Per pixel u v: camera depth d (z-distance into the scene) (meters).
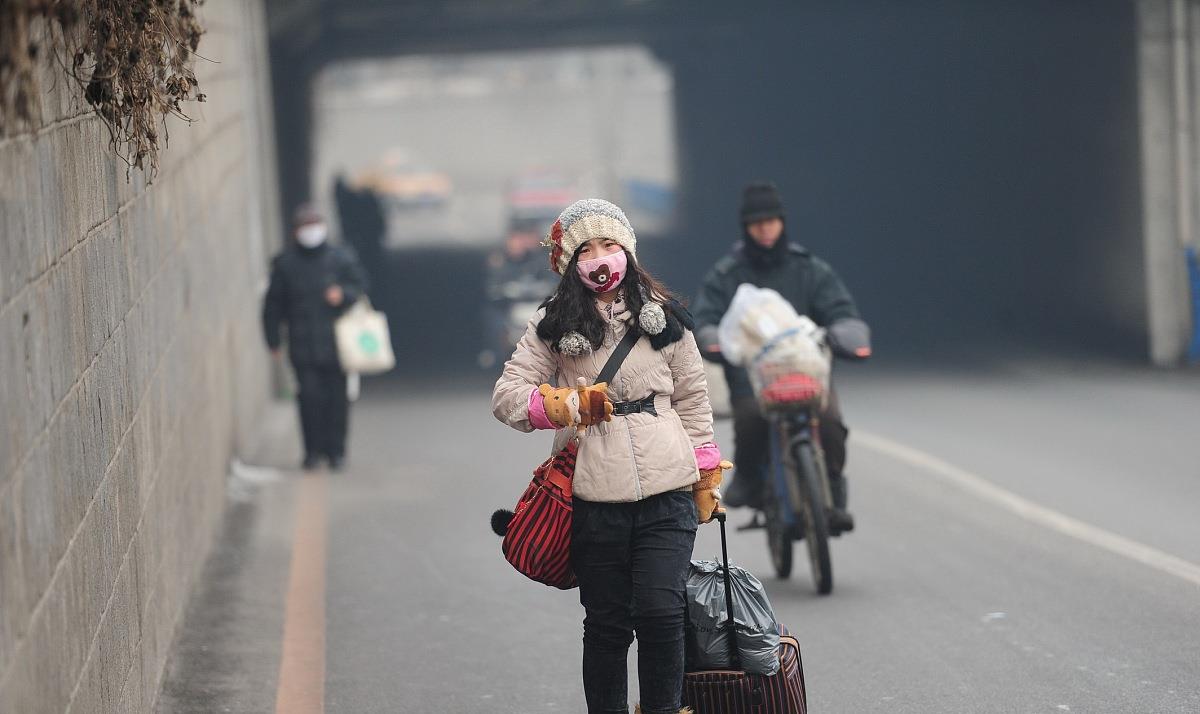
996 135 94.88
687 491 16.91
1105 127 76.56
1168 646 23.52
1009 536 32.47
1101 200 77.81
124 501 18.50
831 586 27.56
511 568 30.95
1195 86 65.38
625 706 17.02
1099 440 45.94
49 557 13.35
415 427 55.38
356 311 44.41
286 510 37.88
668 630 16.55
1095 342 76.12
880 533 33.38
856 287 115.12
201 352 32.09
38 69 13.66
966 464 42.41
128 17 17.59
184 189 30.38
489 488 40.97
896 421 52.47
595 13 140.00
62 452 14.20
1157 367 65.81
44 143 14.10
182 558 26.23
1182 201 65.94
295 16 100.88
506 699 22.00
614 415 16.58
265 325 44.47
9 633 11.65
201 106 35.50
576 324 16.47
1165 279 66.44
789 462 28.11
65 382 14.55
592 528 16.53
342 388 44.78
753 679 17.12
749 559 31.38
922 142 109.94
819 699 21.44
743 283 29.36
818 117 135.88
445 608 27.61
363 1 116.44
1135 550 30.47
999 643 24.05
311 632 25.89
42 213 13.81
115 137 18.39
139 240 21.66
